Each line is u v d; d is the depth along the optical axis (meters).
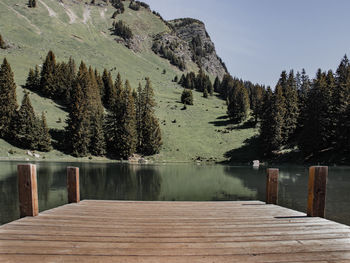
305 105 59.53
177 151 62.75
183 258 3.35
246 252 3.59
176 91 137.00
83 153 56.31
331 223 5.27
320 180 5.90
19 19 153.12
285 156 53.97
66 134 58.25
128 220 5.41
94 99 68.00
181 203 7.54
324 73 66.88
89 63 134.25
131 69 154.88
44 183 20.03
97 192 17.41
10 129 53.03
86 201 7.70
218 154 61.34
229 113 87.44
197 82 155.62
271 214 6.15
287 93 65.94
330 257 3.45
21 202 5.57
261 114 67.12
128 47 196.75
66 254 3.43
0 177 22.55
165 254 3.48
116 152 61.56
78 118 55.72
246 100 86.19
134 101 65.94
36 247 3.68
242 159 57.53
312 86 61.28
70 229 4.63
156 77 158.62
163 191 17.94
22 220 5.26
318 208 5.88
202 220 5.49
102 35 194.62
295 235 4.43
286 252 3.61
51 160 48.94
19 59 99.50
